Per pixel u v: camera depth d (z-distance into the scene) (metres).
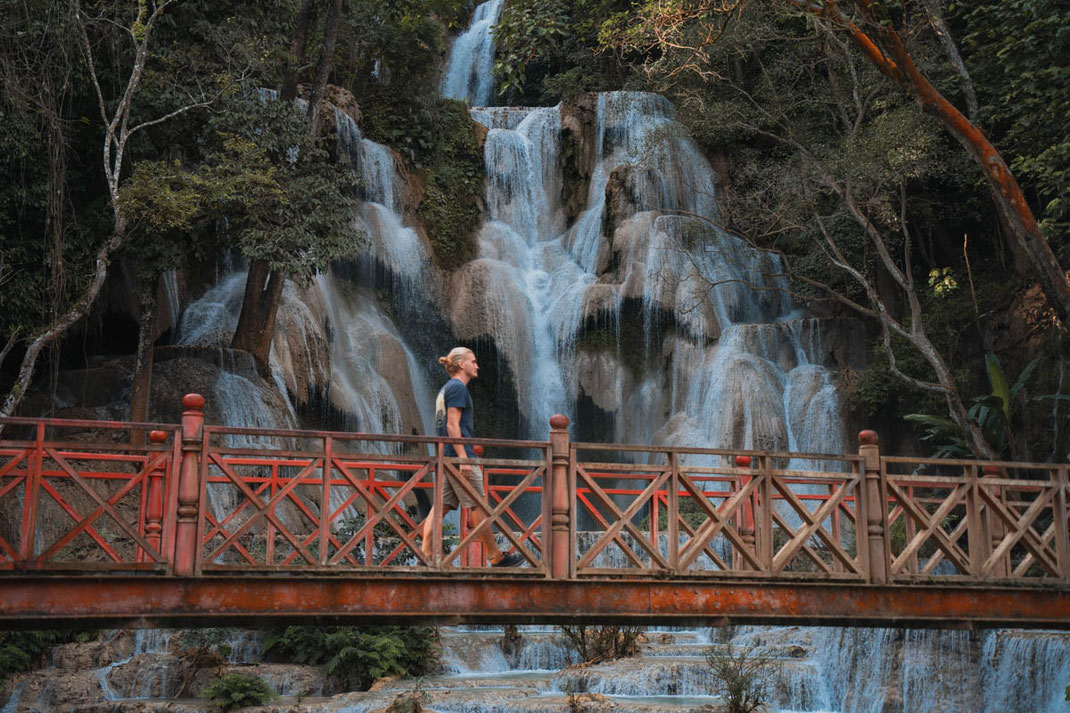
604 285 27.06
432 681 15.46
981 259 26.34
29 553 6.94
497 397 26.56
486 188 30.12
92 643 15.44
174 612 7.22
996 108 20.50
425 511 23.84
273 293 21.33
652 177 28.75
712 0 15.87
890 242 25.34
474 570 7.80
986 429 19.34
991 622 9.05
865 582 8.64
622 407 26.30
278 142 19.41
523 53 14.73
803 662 15.41
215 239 19.77
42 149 18.14
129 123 19.12
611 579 8.10
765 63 28.83
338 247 19.22
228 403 19.56
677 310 26.61
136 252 18.52
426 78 30.88
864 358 26.14
